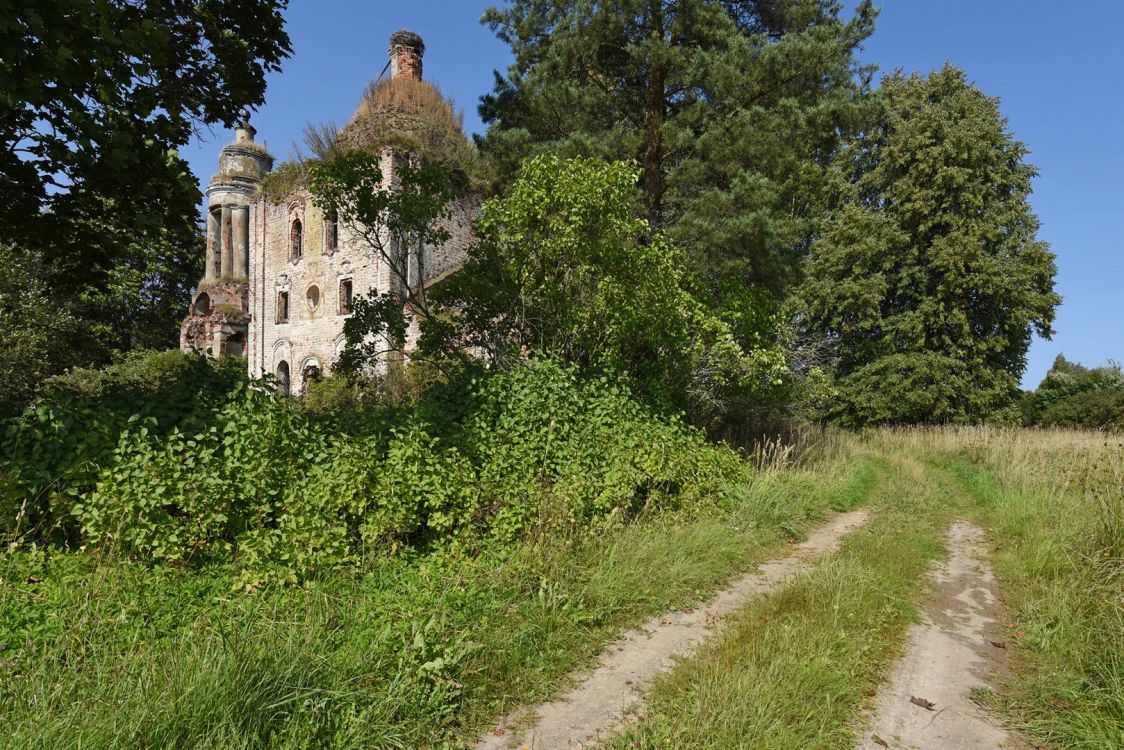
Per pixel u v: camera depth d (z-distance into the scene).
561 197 8.61
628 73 13.84
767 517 8.62
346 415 7.63
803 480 10.81
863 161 29.55
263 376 6.43
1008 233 26.09
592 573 5.65
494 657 4.16
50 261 8.73
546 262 9.41
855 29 14.13
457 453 6.61
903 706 3.90
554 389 8.12
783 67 12.31
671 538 6.90
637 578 5.75
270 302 25.33
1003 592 6.18
